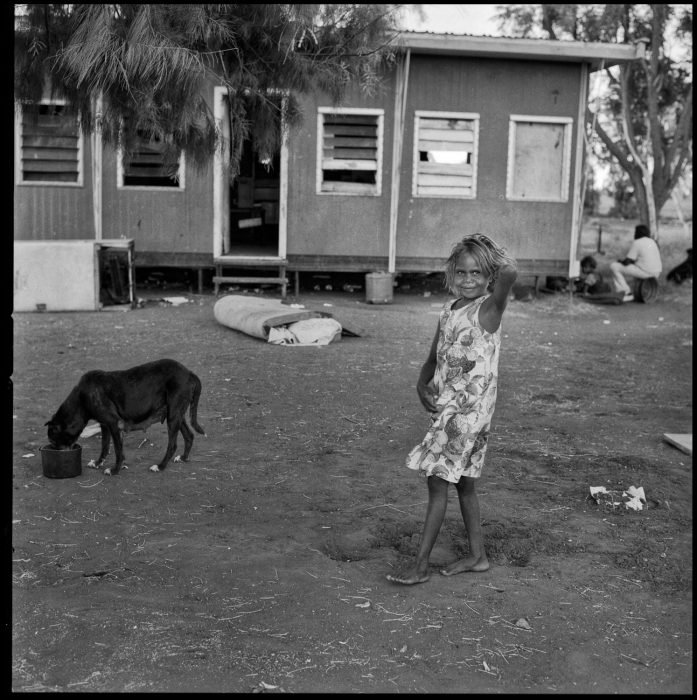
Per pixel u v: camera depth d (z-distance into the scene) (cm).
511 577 424
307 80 669
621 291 1623
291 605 384
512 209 1538
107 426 562
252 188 1855
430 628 366
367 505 523
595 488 548
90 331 1103
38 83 588
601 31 1959
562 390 878
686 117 1883
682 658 349
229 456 617
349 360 961
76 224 1466
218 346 1019
